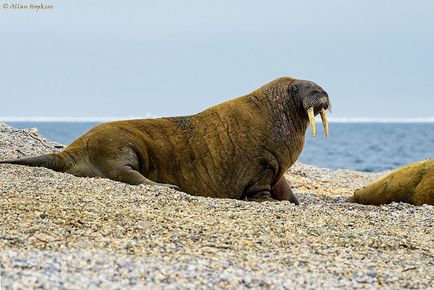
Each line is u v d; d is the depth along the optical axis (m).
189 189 50.16
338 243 33.50
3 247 28.22
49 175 44.38
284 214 39.06
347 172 84.62
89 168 47.75
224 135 51.22
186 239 31.70
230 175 50.78
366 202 52.69
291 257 29.81
